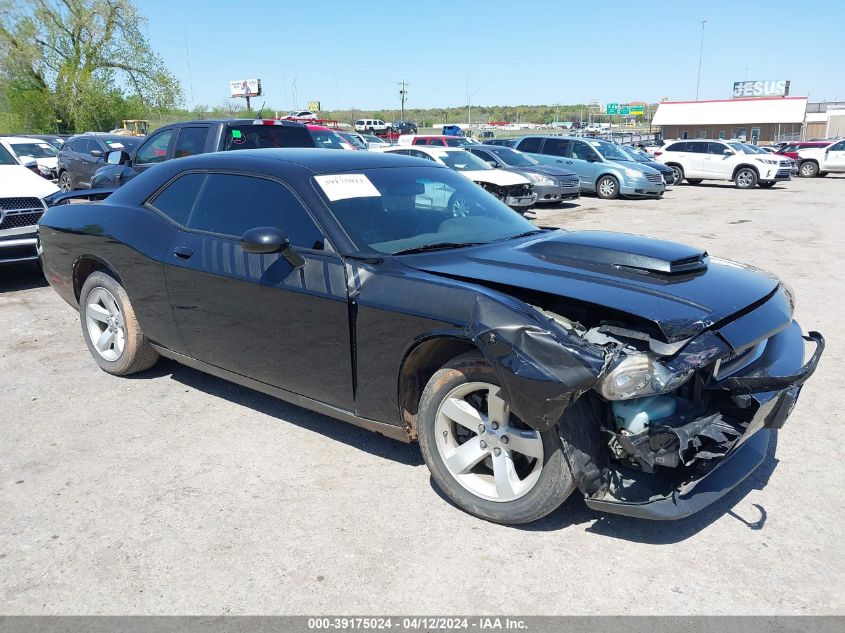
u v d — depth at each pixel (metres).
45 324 6.03
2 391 4.45
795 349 3.14
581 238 3.46
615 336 2.65
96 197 5.86
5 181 7.24
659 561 2.67
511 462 2.83
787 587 2.51
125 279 4.27
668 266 2.99
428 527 2.91
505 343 2.56
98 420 4.00
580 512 3.02
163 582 2.58
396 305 2.94
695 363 2.48
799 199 18.36
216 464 3.46
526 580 2.56
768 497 3.12
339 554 2.73
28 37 41.38
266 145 8.84
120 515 3.03
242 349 3.68
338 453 3.57
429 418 3.00
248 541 2.82
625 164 18.53
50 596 2.51
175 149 8.84
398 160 4.14
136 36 42.97
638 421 2.59
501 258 3.21
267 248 3.18
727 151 22.86
